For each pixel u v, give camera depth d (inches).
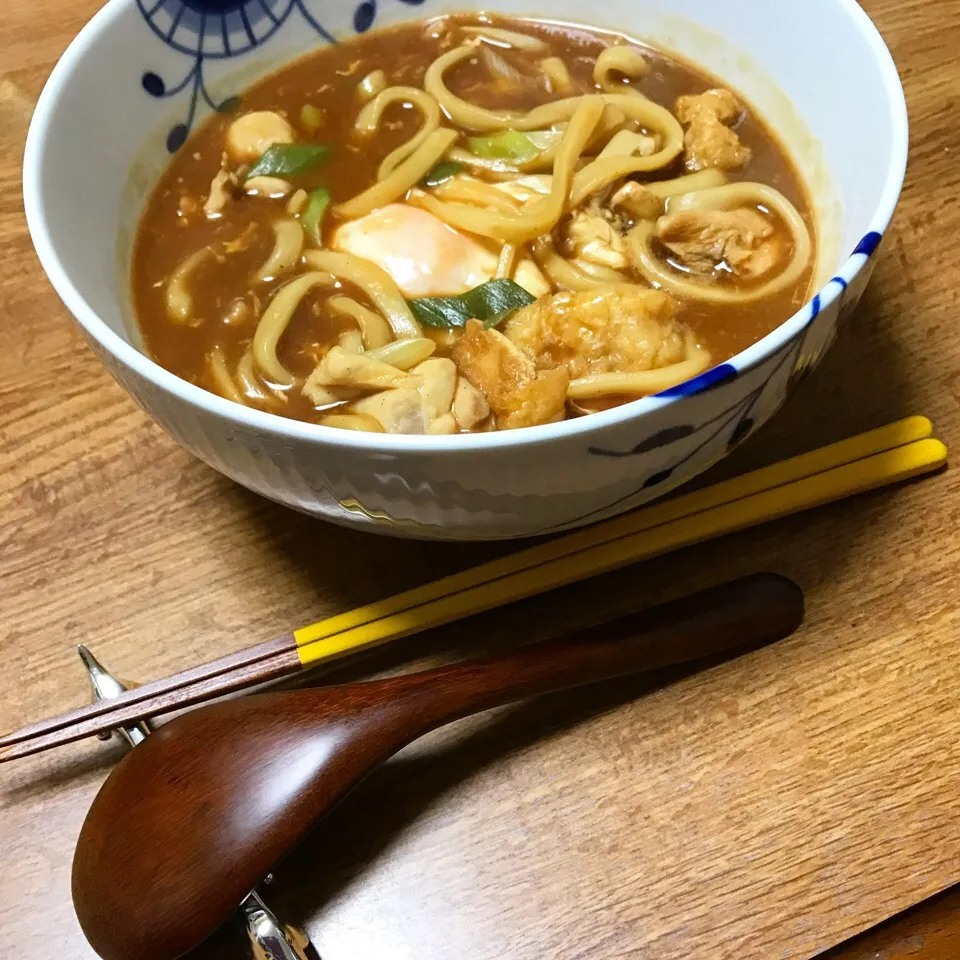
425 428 9.5
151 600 10.2
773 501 10.0
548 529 8.9
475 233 11.4
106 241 10.6
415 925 8.4
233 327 10.8
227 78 12.4
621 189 11.4
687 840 8.7
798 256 10.8
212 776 8.2
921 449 10.3
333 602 10.1
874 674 9.4
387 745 8.5
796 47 11.3
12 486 10.9
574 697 9.4
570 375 9.9
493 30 13.4
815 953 8.2
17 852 8.9
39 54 14.6
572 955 8.2
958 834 8.6
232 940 8.3
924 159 13.0
